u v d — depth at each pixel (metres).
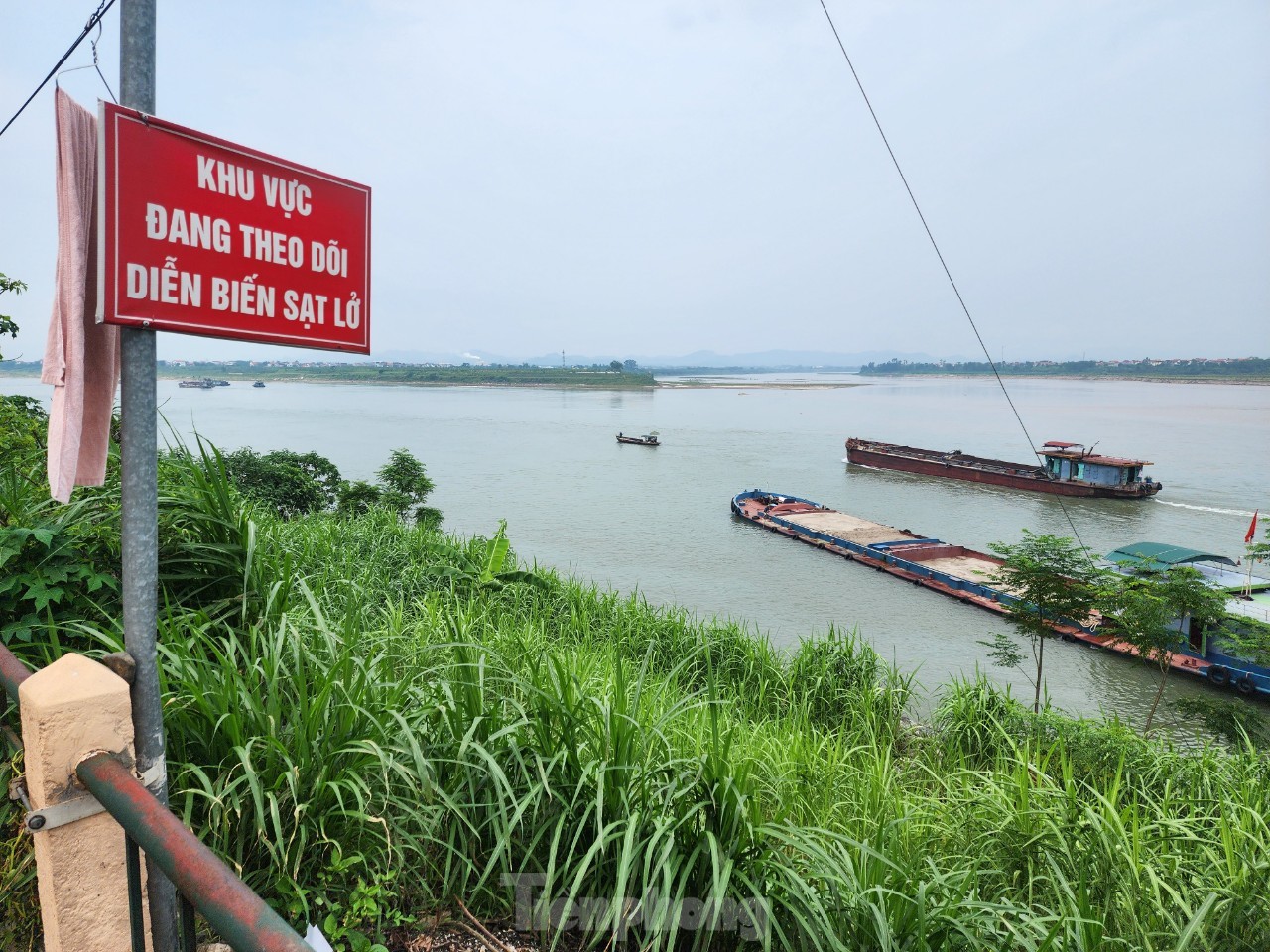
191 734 3.25
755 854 3.38
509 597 12.56
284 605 4.53
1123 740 9.42
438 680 4.26
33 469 5.82
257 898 1.53
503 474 57.62
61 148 2.61
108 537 4.32
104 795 1.98
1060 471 51.91
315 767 3.26
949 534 38.53
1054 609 15.78
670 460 67.00
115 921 2.25
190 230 2.39
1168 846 4.99
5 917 2.83
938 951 3.30
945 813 5.49
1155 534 38.50
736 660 12.21
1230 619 15.57
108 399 3.18
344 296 2.91
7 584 3.82
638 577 29.12
